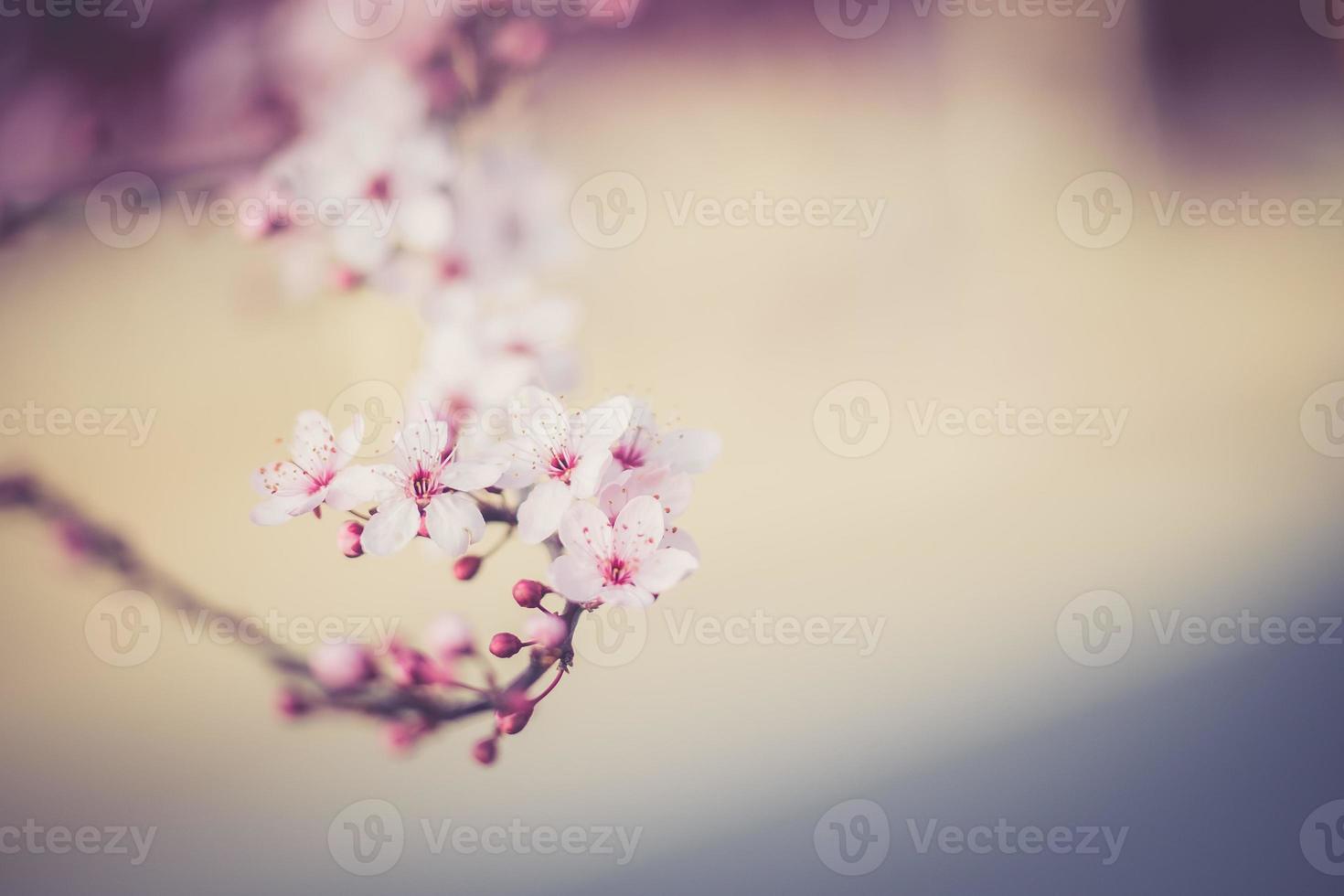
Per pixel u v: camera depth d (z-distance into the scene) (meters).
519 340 0.57
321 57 0.57
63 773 0.58
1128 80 0.77
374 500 0.53
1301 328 0.68
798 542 0.62
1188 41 0.80
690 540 0.53
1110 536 0.62
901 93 0.69
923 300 0.68
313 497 0.53
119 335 0.62
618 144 0.64
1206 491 0.63
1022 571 0.61
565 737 0.59
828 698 0.60
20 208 0.58
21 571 0.59
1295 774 0.58
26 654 0.59
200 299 0.61
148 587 0.59
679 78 0.65
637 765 0.58
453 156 0.57
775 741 0.59
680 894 0.57
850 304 0.67
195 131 0.57
